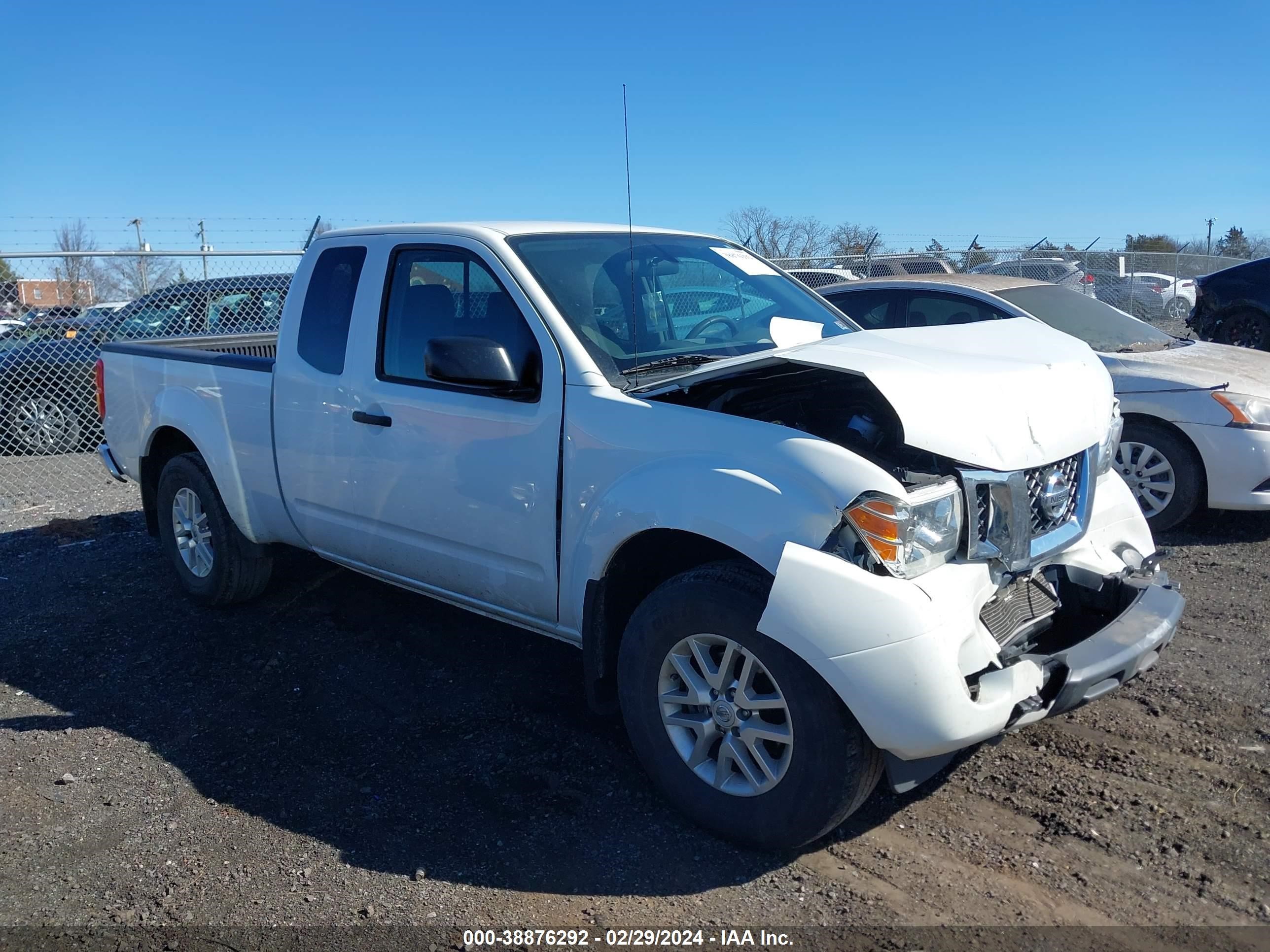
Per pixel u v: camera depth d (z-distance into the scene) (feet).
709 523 9.96
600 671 11.51
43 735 13.42
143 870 10.39
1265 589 17.43
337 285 14.62
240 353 21.49
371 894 9.87
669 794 10.92
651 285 13.42
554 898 9.73
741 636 9.87
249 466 15.96
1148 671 14.24
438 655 15.61
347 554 14.94
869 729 9.16
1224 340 40.27
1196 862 9.95
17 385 33.94
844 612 9.08
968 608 9.55
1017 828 10.69
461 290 12.98
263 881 10.14
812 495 9.51
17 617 17.80
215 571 17.04
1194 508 20.52
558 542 11.68
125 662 15.71
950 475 10.14
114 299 39.42
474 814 11.25
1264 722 12.64
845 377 12.21
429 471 13.00
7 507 26.55
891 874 9.97
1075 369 11.71
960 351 11.53
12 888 10.16
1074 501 11.35
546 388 11.74
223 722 13.65
